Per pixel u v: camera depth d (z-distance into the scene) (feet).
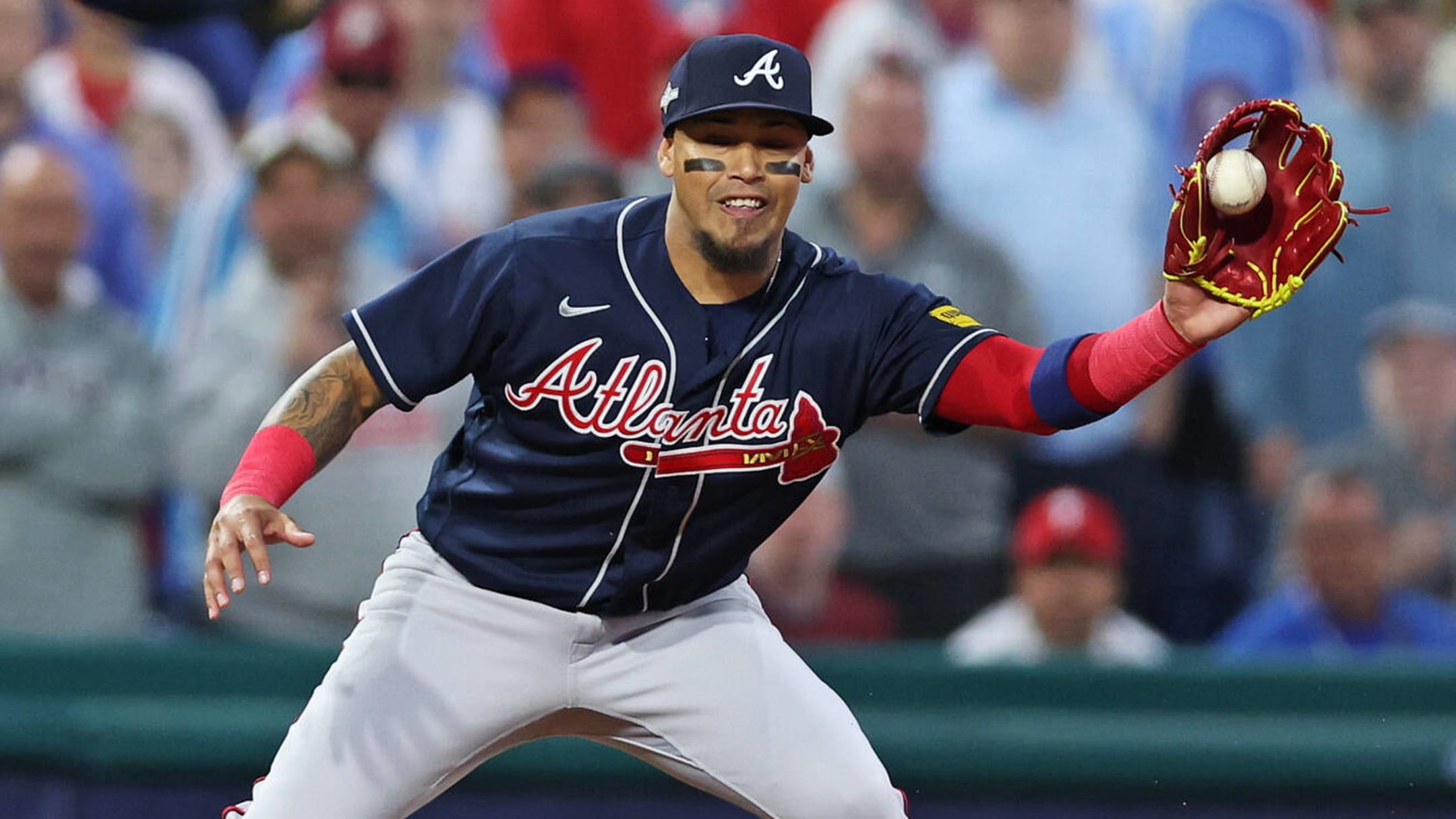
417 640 32.86
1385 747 55.16
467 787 55.67
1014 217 69.15
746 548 33.50
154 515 65.10
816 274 31.89
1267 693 56.13
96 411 63.98
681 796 55.77
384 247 67.87
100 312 65.46
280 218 65.36
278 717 56.13
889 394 32.04
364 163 68.33
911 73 69.00
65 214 64.13
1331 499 64.90
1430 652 62.69
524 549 32.63
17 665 56.59
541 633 33.01
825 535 64.44
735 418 31.50
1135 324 28.60
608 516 32.09
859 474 65.00
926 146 69.26
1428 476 69.15
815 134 30.68
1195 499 67.97
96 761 55.62
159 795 55.67
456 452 33.68
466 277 31.35
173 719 55.98
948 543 65.00
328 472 63.16
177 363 66.03
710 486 31.86
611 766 55.62
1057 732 55.77
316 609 62.90
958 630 64.85
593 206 32.65
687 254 31.17
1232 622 66.95
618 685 33.37
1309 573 64.95
